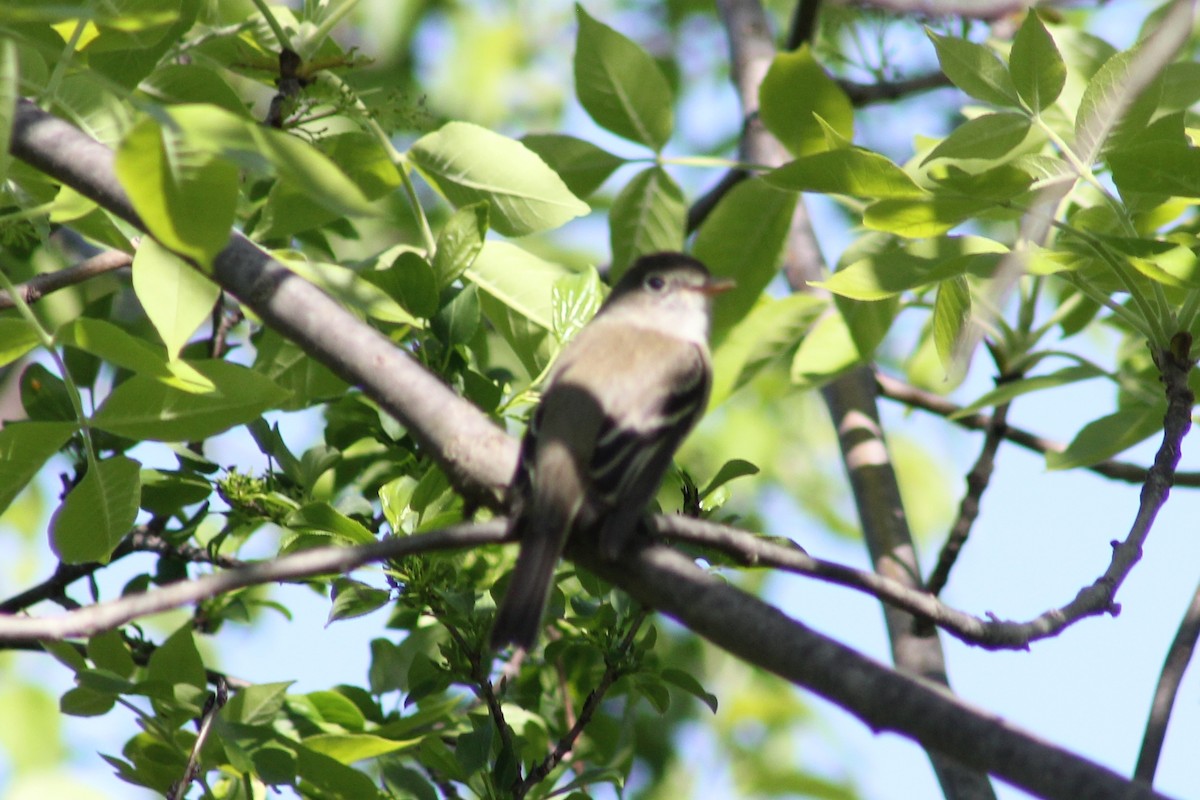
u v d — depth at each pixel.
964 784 9.77
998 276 8.18
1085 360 10.51
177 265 7.69
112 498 8.02
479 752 8.57
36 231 9.36
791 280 13.52
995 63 8.41
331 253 11.74
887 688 6.05
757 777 13.52
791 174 7.94
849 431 12.28
